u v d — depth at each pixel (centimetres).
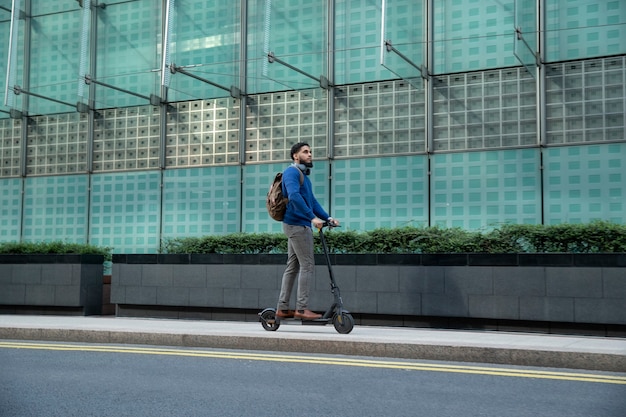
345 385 483
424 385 482
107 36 1412
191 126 1370
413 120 1219
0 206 1500
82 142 1443
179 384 488
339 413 402
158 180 1384
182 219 1361
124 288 974
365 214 1241
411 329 789
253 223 1310
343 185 1260
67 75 1412
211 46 1322
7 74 1307
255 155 1322
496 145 1163
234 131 1336
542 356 557
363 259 834
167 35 1234
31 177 1480
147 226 1383
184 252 968
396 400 435
